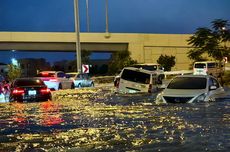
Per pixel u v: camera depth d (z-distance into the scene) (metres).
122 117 15.35
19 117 16.31
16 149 9.81
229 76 44.03
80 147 9.84
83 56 89.94
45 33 89.44
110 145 9.99
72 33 89.25
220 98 20.03
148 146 9.75
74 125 13.55
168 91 19.56
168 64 82.81
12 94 23.23
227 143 9.88
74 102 22.91
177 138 10.65
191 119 14.23
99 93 30.20
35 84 24.20
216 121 13.64
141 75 26.14
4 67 88.50
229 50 73.12
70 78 40.03
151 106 19.05
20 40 90.06
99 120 14.65
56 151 9.47
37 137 11.41
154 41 91.38
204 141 10.16
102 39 89.38
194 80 20.00
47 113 17.59
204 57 81.12
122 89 26.31
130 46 90.50
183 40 91.69
